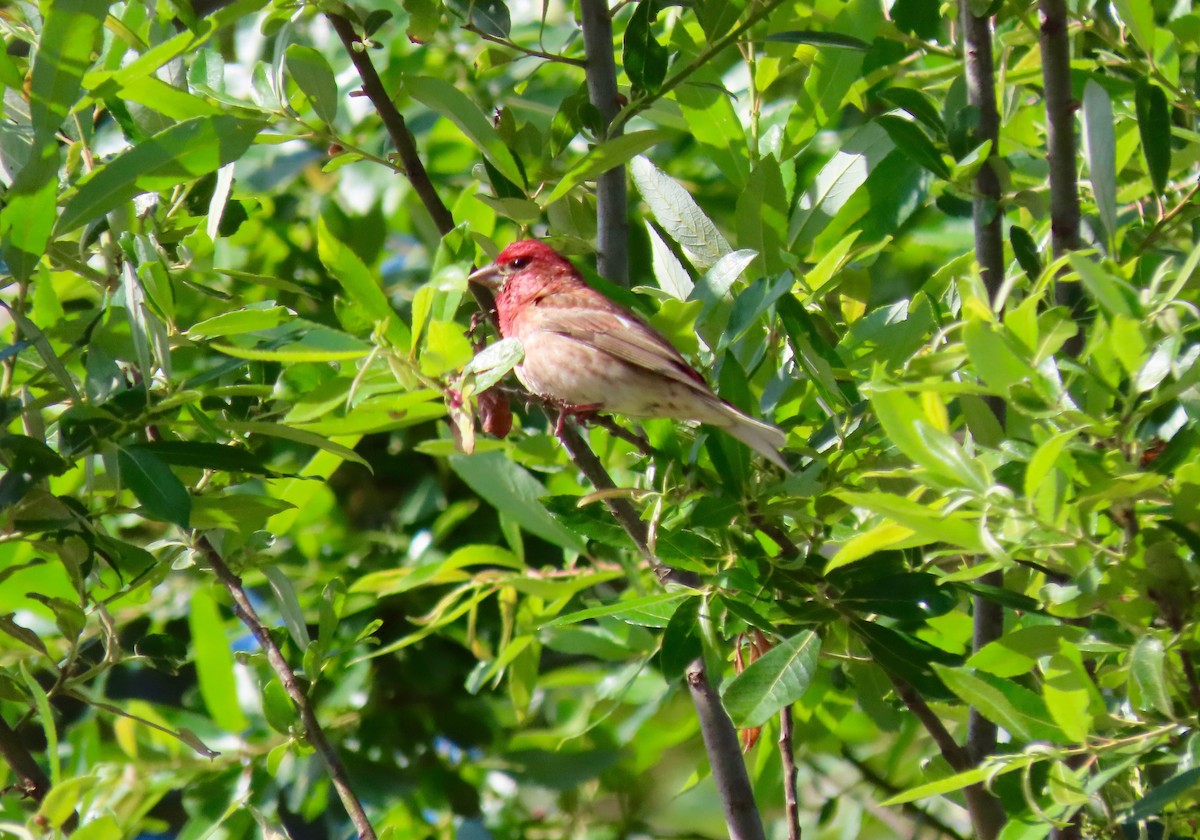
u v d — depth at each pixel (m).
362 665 13.65
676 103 12.23
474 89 15.41
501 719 14.11
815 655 8.59
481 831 13.73
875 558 8.96
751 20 10.04
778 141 12.02
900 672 8.80
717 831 15.19
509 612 12.48
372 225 15.19
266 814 12.00
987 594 8.70
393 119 9.53
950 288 10.76
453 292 8.80
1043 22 9.56
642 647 12.66
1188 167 10.95
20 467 8.10
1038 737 7.77
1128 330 7.36
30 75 9.28
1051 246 9.62
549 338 10.84
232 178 10.38
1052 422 7.70
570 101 10.62
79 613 9.09
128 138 10.34
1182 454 7.68
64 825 9.66
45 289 9.14
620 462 12.03
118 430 8.43
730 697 8.48
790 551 9.24
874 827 15.23
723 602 8.92
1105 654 8.54
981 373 7.47
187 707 13.89
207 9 9.55
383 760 13.55
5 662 10.81
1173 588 7.55
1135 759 7.45
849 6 11.15
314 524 14.27
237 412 10.20
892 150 11.98
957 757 9.20
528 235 10.84
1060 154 9.55
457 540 14.68
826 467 9.35
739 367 9.16
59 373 8.33
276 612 13.88
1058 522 7.18
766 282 9.29
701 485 9.33
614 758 13.53
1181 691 7.78
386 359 8.98
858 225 12.39
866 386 7.51
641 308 10.10
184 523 8.12
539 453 12.16
